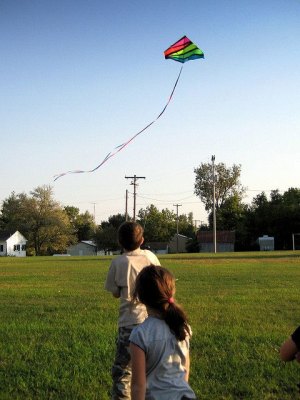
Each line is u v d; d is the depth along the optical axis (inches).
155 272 141.1
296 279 803.4
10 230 4121.6
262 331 367.2
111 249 4244.6
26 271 1132.5
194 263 1321.4
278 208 3511.3
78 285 765.9
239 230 3585.1
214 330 371.6
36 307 521.3
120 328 208.2
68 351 313.1
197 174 4052.7
